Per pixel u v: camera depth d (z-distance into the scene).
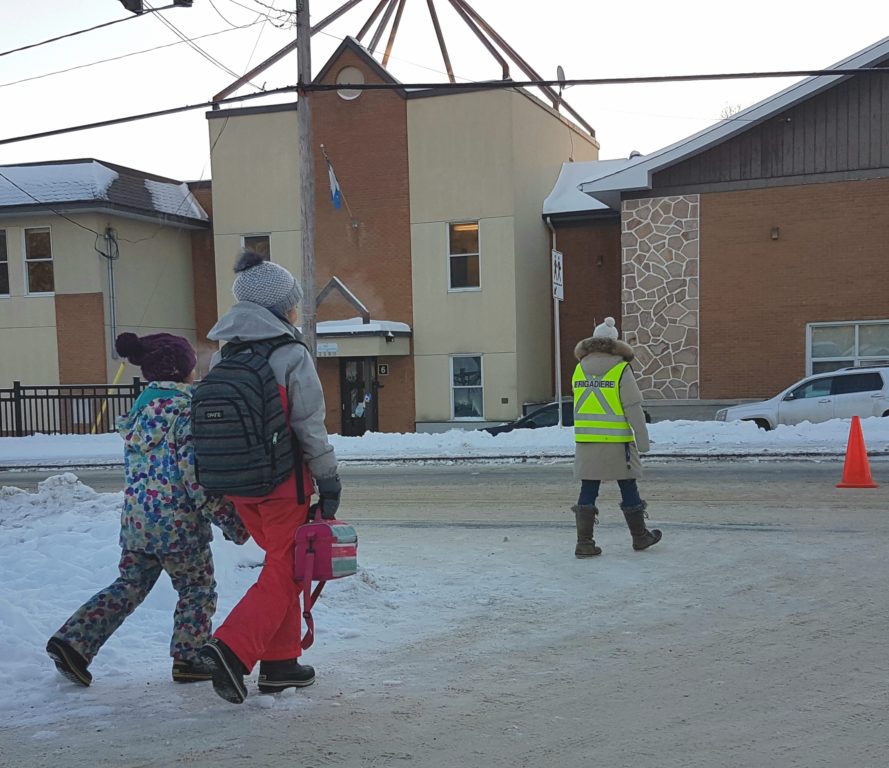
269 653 4.20
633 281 22.28
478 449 17.39
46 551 6.77
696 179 21.77
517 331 24.39
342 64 25.25
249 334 4.05
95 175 25.81
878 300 20.67
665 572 6.92
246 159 26.28
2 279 26.11
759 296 21.45
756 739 3.70
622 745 3.65
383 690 4.35
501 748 3.63
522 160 24.88
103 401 25.53
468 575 6.99
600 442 7.45
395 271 25.12
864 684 4.36
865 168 20.67
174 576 4.49
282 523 4.06
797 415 18.53
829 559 7.21
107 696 4.26
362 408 25.20
